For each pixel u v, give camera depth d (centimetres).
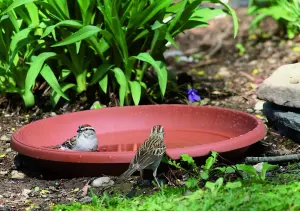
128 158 1002
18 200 1005
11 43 1276
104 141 1188
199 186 980
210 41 2080
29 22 1342
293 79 1212
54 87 1287
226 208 834
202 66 1828
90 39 1294
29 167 1134
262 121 1214
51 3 1295
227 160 1040
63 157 1020
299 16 1614
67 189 1031
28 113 1387
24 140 1126
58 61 1386
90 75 1392
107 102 1389
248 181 939
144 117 1255
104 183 1022
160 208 863
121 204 911
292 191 879
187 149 1020
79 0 1285
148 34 1336
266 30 2086
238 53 1900
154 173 995
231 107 1431
